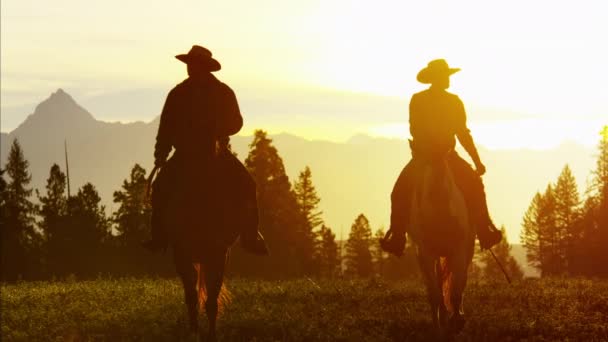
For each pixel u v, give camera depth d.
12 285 23.55
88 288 19.80
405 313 15.09
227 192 12.55
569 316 14.32
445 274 13.37
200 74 12.62
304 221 95.00
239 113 12.73
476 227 13.27
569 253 87.12
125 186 79.31
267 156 81.94
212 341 12.38
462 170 13.18
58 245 75.44
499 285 19.98
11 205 88.44
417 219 12.91
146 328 13.69
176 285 20.47
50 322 14.56
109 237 78.19
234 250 63.81
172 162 12.70
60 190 92.06
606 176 90.12
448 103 12.93
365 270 112.81
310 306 16.08
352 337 12.91
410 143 13.12
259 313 15.00
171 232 12.54
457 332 12.74
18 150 96.88
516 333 13.30
